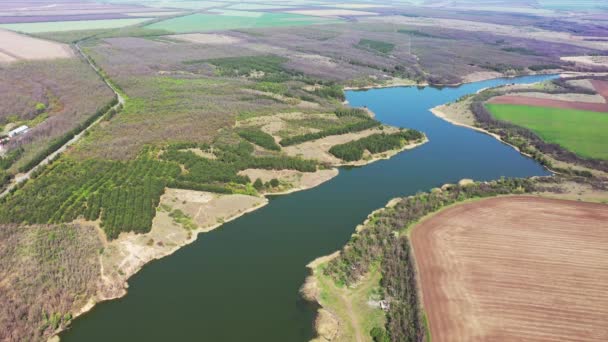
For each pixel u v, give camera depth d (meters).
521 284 63.59
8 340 55.41
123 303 63.00
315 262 72.12
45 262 68.88
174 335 56.84
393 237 76.38
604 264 67.94
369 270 69.75
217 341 55.88
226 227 82.75
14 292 62.34
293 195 95.44
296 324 59.12
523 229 77.81
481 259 69.44
